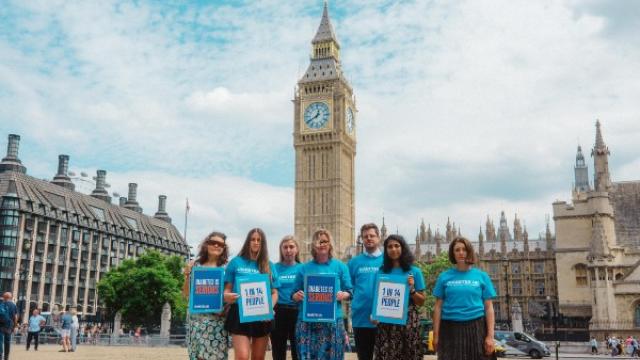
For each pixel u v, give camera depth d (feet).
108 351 158.10
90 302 454.40
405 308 47.26
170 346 221.46
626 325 269.03
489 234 532.32
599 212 331.16
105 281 341.82
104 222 483.10
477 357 44.01
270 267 50.57
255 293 47.67
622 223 346.13
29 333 146.61
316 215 503.61
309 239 498.28
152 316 330.75
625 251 302.86
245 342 46.91
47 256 416.46
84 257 453.58
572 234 345.72
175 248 585.63
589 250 308.81
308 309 49.08
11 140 448.24
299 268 52.26
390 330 47.73
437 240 508.12
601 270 280.51
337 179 505.25
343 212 510.99
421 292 48.93
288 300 57.11
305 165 517.14
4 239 387.75
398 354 47.37
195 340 48.08
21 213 398.01
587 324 319.47
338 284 50.01
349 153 542.57
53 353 138.62
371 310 51.52
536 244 492.13
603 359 180.04
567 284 341.62
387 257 48.83
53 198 438.40
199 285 47.85
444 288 46.26
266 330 48.26
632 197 353.10
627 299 271.28
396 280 47.91
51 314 286.66
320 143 514.68
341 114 518.78
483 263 479.82
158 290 329.72
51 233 423.23
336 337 50.03
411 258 48.75
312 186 510.58
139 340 224.94
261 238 49.24
